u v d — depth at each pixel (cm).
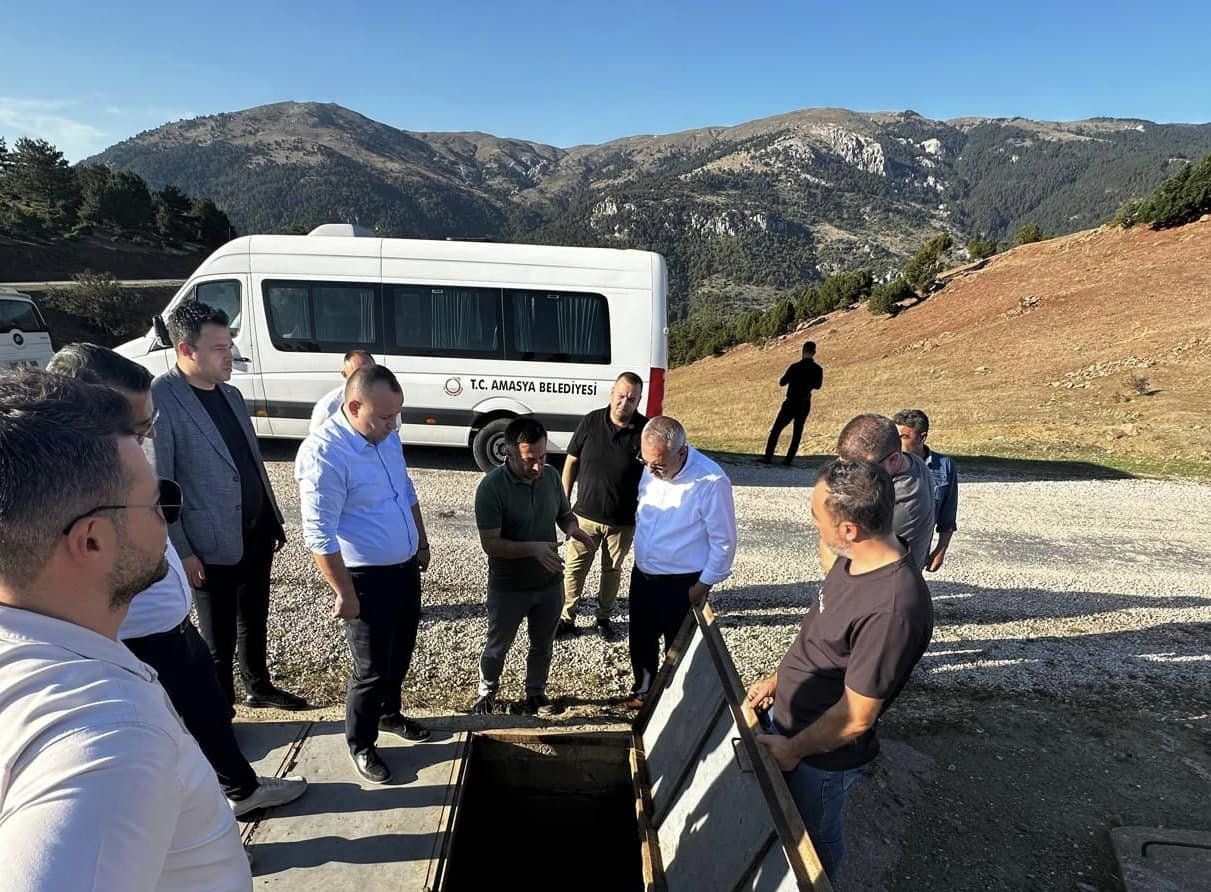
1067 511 868
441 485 793
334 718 347
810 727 211
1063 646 488
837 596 217
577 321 784
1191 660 470
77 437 91
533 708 379
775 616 516
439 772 310
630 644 389
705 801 249
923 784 335
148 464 105
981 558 682
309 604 474
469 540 623
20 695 82
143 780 82
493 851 346
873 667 198
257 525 328
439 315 779
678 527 354
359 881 252
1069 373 2011
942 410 1777
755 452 1334
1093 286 3012
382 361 780
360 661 293
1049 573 645
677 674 321
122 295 3831
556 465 869
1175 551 730
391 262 774
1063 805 323
